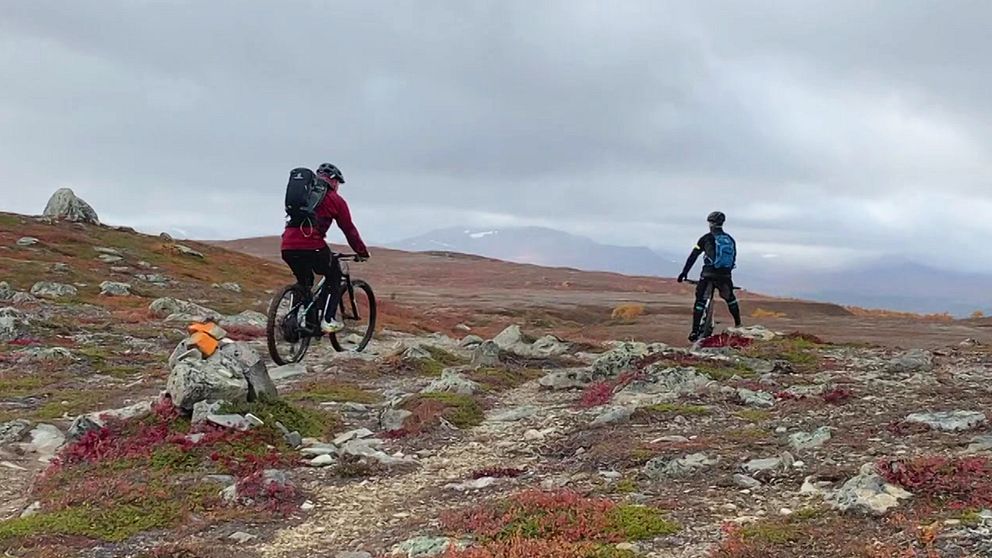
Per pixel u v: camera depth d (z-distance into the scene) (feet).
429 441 39.63
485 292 328.90
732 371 53.21
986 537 19.43
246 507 28.78
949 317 163.63
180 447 35.12
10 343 73.77
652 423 38.32
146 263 165.58
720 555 20.16
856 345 69.56
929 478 23.57
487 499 28.14
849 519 21.91
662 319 165.89
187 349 42.14
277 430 38.55
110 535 26.07
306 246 41.09
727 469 28.73
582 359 74.64
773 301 247.70
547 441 38.24
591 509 24.38
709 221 65.87
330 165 41.86
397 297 276.21
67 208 203.62
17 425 41.75
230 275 177.58
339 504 29.40
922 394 41.16
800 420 36.52
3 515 29.71
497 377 60.49
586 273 520.01
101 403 49.62
